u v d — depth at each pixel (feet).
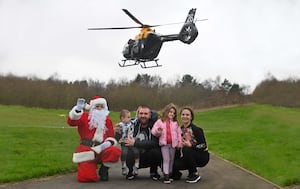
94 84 154.81
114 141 28.71
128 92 155.12
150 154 28.50
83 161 27.84
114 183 27.55
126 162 28.91
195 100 166.09
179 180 28.99
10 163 32.58
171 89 164.14
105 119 28.76
